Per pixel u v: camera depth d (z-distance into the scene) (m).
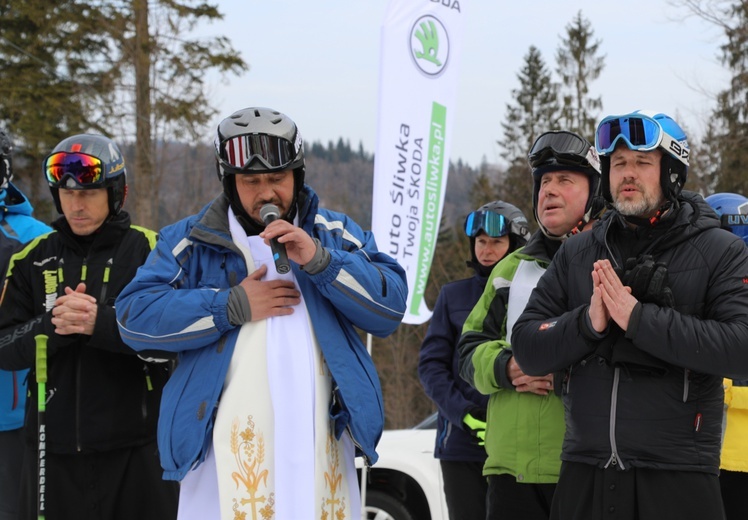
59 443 3.47
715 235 2.75
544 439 3.39
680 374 2.66
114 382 3.51
